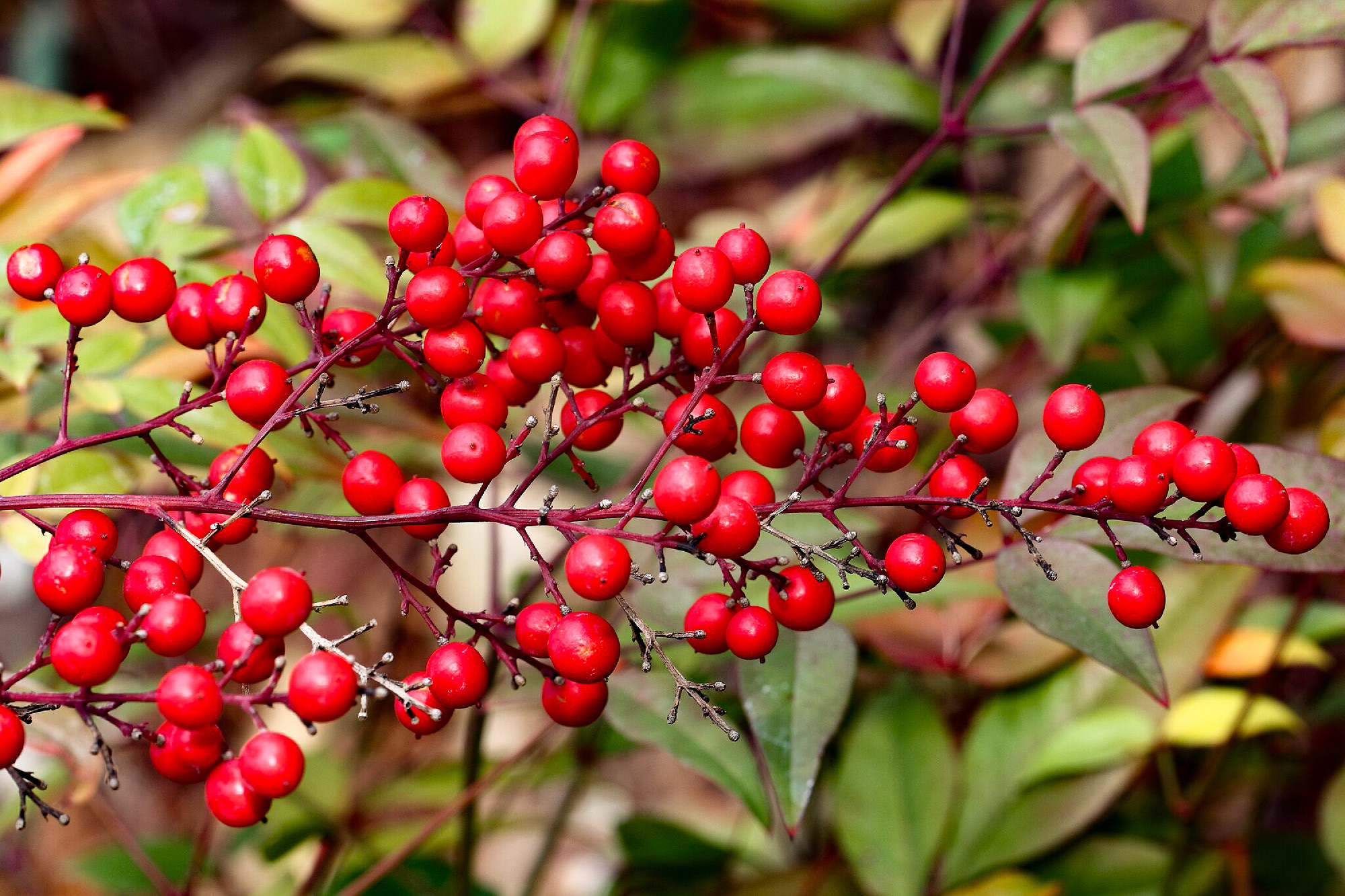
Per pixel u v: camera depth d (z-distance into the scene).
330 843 0.63
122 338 0.52
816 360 0.46
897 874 0.56
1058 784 0.56
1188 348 0.69
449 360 0.46
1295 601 0.60
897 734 0.57
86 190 0.54
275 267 0.46
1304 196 0.68
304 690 0.44
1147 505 0.45
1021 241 0.67
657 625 0.52
